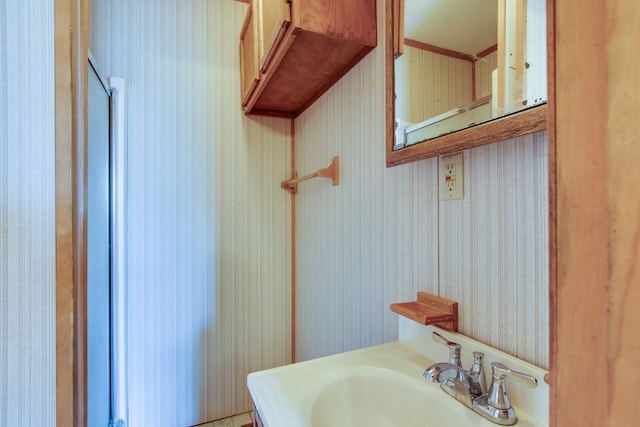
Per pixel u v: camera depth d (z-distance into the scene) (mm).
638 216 209
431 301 850
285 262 1938
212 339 1751
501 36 616
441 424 646
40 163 518
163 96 1626
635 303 212
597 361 236
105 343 1210
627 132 213
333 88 1412
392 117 936
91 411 956
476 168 728
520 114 561
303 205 1805
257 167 1858
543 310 590
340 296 1369
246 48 1652
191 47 1686
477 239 726
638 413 211
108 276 1309
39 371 516
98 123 1121
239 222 1816
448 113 747
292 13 1006
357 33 1061
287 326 1942
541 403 560
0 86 493
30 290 509
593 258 238
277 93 1570
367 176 1160
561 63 261
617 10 217
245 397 1821
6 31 497
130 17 1554
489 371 659
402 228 980
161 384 1636
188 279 1694
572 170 254
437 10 784
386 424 737
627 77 212
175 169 1659
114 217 1399
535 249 603
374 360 828
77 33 578
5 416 496
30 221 509
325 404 694
